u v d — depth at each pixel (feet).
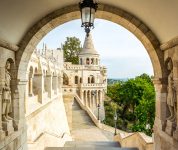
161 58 32.76
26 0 25.90
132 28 34.42
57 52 174.29
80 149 50.83
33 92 79.97
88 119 150.61
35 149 42.70
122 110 245.65
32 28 32.81
